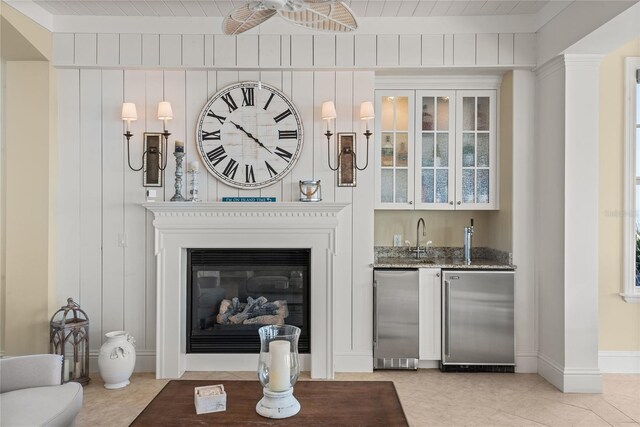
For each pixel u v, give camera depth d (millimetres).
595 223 3469
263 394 2180
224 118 3916
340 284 3906
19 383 2357
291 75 3934
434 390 3471
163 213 3771
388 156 4242
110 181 3916
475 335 3859
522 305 3904
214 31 3828
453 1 3547
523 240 3918
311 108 3943
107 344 3500
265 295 3988
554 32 3514
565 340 3473
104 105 3914
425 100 4234
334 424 1922
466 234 4176
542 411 3088
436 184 4242
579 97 3480
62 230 3898
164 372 3736
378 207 4230
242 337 3889
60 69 3895
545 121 3775
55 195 3887
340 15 2293
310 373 3861
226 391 2289
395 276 3887
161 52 3826
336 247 3854
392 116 4234
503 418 2979
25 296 3770
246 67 3852
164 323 3762
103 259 3900
